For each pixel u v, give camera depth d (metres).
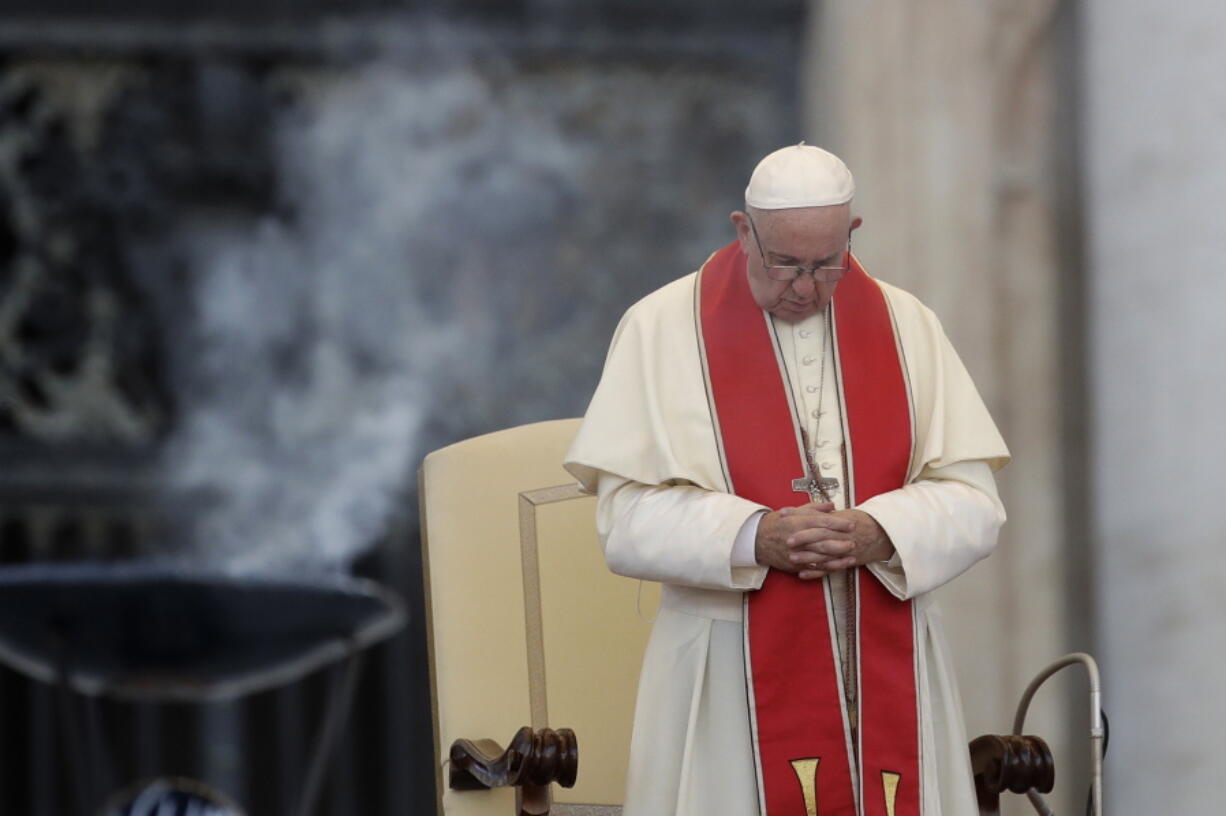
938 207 18.89
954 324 18.72
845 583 12.91
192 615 22.17
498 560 15.88
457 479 16.06
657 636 13.34
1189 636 16.25
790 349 13.33
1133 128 16.44
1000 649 18.52
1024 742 13.50
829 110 21.66
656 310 13.59
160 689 22.50
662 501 12.83
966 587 18.56
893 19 19.56
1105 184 16.77
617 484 13.21
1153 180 16.30
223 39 28.52
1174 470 16.25
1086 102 17.25
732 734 12.89
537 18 28.23
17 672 27.64
